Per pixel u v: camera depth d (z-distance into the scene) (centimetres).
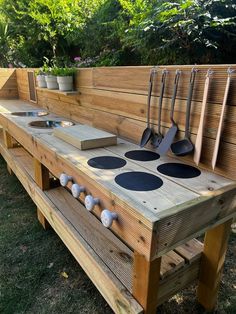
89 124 181
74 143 128
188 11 179
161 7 198
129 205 74
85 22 333
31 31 392
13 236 167
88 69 168
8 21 447
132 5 257
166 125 114
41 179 159
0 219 187
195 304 119
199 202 75
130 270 103
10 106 270
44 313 116
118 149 125
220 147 92
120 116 145
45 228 173
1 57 463
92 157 113
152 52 215
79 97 188
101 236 123
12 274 137
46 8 362
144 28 202
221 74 86
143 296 86
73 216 138
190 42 189
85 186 98
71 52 384
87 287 129
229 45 192
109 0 302
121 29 266
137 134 134
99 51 319
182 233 75
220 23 175
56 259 147
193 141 102
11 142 241
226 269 137
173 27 186
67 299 123
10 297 124
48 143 134
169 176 93
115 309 97
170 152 113
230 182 89
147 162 107
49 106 247
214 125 93
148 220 67
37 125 188
